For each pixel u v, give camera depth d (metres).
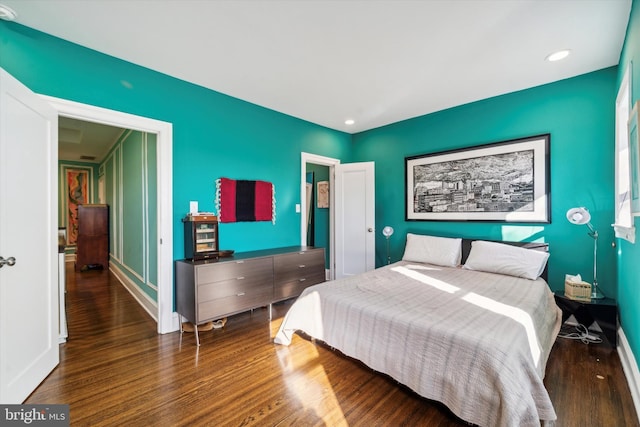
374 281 2.65
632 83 1.94
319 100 3.45
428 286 2.49
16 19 1.96
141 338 2.65
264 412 1.65
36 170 1.92
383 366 1.83
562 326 2.67
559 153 2.91
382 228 4.45
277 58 2.49
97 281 4.94
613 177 2.62
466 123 3.56
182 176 2.89
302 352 2.38
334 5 1.84
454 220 3.66
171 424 1.56
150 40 2.23
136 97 2.58
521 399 1.32
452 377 1.53
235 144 3.35
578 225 2.82
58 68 2.18
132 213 4.25
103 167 6.72
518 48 2.34
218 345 2.51
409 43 2.27
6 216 1.64
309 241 5.56
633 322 1.89
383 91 3.19
